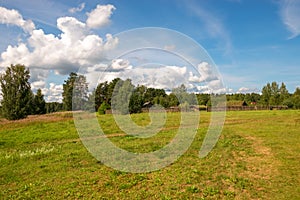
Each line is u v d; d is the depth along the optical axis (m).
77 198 8.82
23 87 40.88
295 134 19.39
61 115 33.41
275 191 8.99
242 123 26.89
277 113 40.00
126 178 10.60
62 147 16.84
